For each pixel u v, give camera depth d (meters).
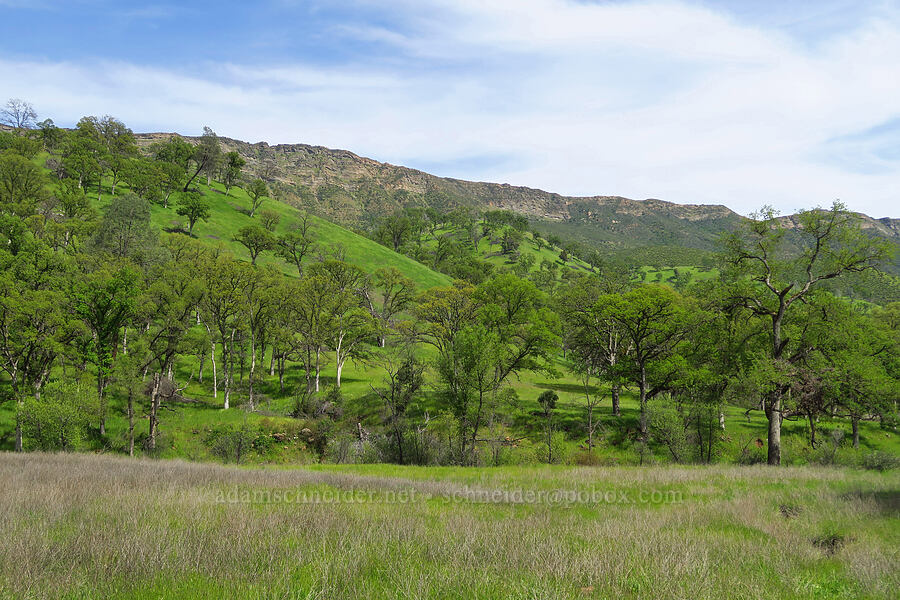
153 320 47.38
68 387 35.62
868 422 48.69
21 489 10.73
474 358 34.44
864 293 30.06
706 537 8.51
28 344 41.41
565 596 5.08
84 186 116.56
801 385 28.61
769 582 6.23
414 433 36.91
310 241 111.81
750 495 14.05
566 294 61.66
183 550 6.10
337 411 49.34
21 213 77.81
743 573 6.46
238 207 146.38
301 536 7.41
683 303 46.81
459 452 35.12
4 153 104.38
